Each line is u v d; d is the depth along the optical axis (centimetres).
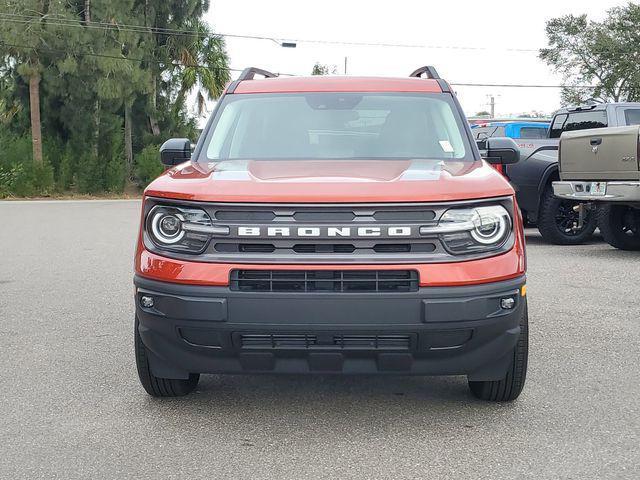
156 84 4025
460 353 411
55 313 753
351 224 396
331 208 399
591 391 498
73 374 545
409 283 398
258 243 402
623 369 546
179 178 444
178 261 409
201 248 407
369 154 517
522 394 493
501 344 416
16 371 552
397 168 464
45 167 3462
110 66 3409
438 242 401
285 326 396
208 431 432
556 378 526
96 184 3578
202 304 399
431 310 393
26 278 970
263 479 366
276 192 404
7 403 481
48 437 423
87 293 861
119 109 3997
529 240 1327
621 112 1238
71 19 3416
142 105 4025
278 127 543
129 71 3453
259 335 403
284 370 414
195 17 4041
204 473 373
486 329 405
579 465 380
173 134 4088
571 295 811
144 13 3875
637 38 5928
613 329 664
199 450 404
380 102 561
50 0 3391
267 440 418
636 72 5881
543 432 426
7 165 3516
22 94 3706
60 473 374
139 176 3812
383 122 543
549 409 464
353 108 556
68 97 3591
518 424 439
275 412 464
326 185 409
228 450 404
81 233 1603
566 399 482
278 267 395
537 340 629
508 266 410
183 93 4134
